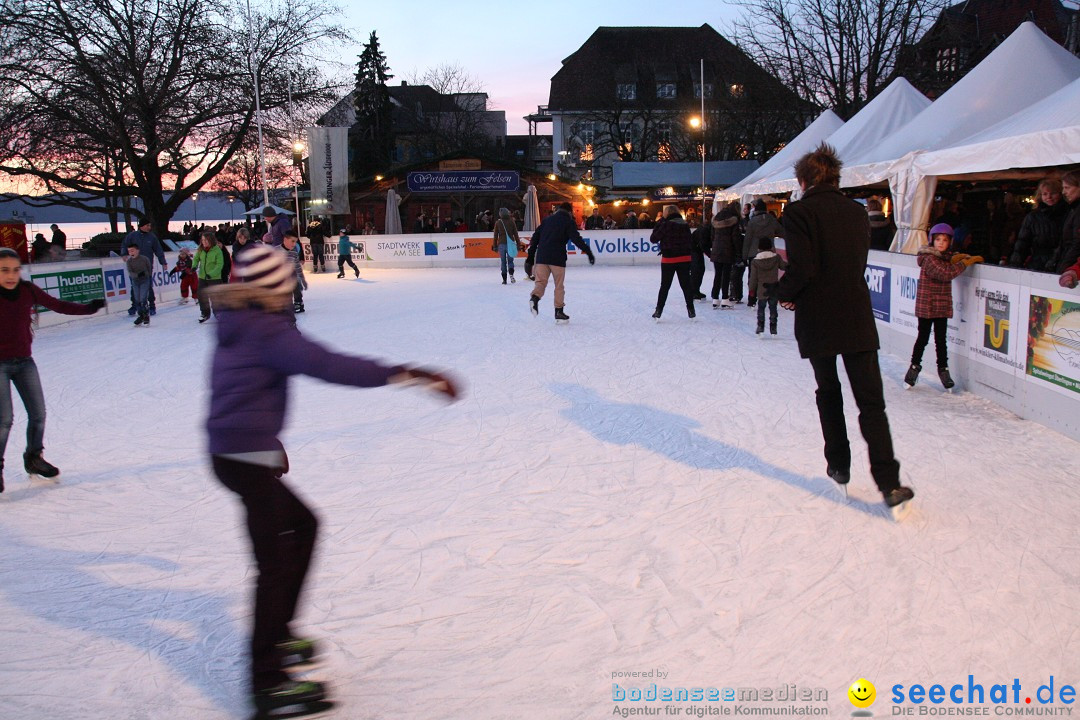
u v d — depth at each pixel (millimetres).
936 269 6500
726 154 38812
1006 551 3609
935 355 7395
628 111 46906
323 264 24156
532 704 2602
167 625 3234
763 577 3451
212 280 13055
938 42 25234
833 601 3217
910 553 3623
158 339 11508
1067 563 3479
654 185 33656
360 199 30547
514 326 11453
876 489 4457
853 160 11555
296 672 2752
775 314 10031
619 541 3898
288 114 28078
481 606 3289
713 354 8875
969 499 4254
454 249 24938
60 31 24156
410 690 2699
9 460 5699
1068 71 10188
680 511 4254
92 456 5734
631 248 24016
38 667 2926
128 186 27422
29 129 23703
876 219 11922
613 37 52000
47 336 12086
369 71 53125
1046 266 6332
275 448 2572
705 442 5523
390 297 16328
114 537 4195
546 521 4191
